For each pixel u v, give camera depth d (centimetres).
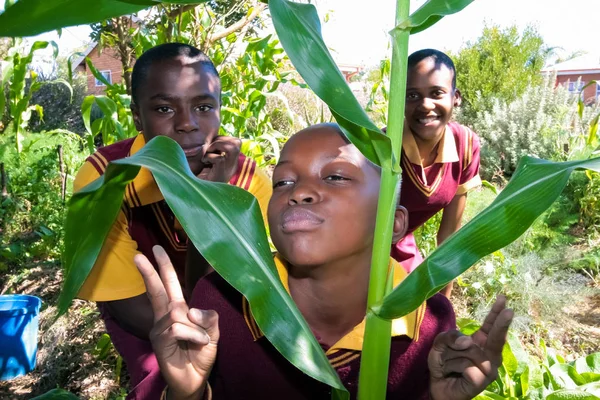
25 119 323
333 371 86
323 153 96
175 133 161
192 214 81
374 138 83
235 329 114
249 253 85
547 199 83
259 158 359
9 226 531
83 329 348
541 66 1198
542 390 212
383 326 86
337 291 104
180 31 280
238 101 345
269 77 330
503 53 1136
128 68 281
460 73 1141
